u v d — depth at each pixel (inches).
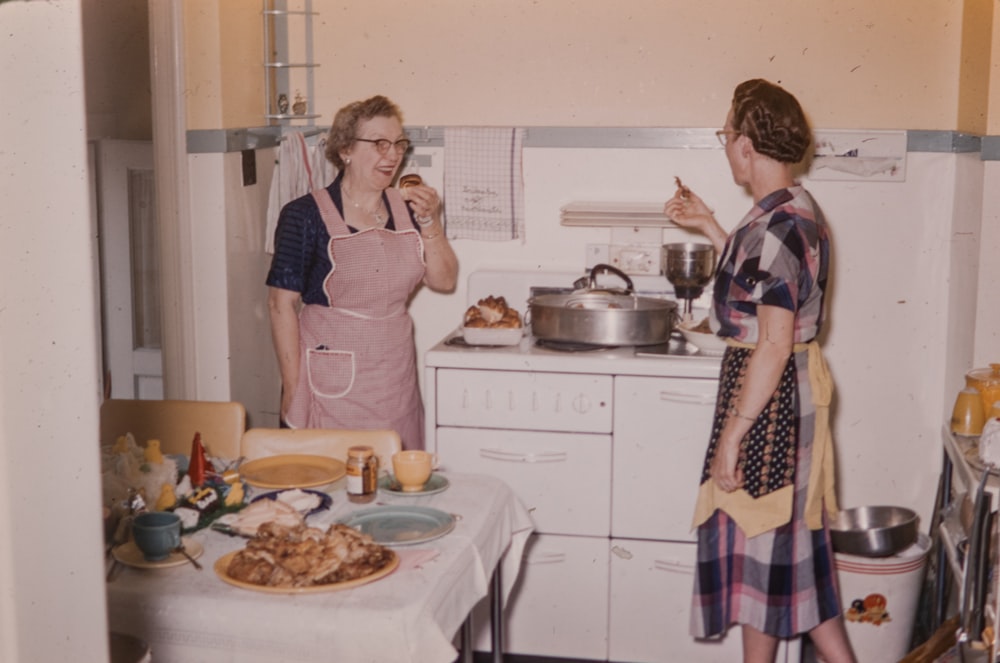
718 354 117.0
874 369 135.9
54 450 48.2
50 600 48.5
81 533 49.7
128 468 82.7
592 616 119.1
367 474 86.0
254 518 79.1
